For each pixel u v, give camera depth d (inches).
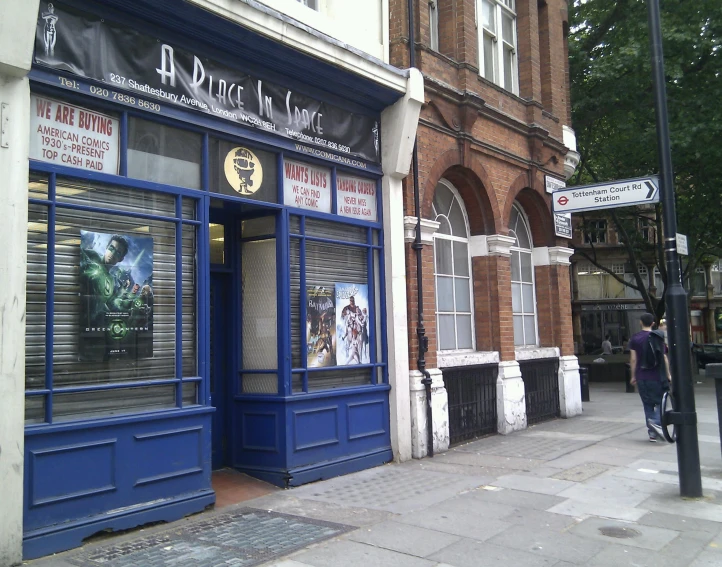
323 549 206.1
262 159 292.8
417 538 216.4
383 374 344.2
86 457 213.0
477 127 421.7
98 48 229.0
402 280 351.6
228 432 305.7
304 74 303.9
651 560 195.8
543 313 511.8
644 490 275.1
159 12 241.9
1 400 188.9
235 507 254.7
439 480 297.3
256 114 286.0
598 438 405.4
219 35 263.4
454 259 424.8
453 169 407.2
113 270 229.9
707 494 267.1
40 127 214.5
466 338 428.5
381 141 353.4
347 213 335.3
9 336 192.2
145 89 242.7
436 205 413.1
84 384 218.5
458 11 410.6
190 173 261.3
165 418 237.0
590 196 293.3
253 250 308.7
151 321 240.4
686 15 642.8
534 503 257.3
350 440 318.0
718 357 1156.5
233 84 277.0
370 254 344.2
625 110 724.0
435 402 359.6
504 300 434.6
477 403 407.5
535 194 492.4
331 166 325.4
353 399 322.7
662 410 299.4
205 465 251.1
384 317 346.0
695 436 263.6
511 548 206.7
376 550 205.2
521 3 495.8
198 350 255.0
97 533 213.0
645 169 794.8
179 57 256.4
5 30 193.5
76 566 190.1
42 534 198.1
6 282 193.2
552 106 522.0
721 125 622.5
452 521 234.7
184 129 260.1
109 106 232.7
